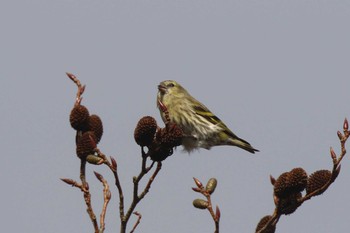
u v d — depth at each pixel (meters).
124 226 8.05
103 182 8.27
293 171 7.45
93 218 8.09
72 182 8.16
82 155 8.27
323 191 7.57
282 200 7.61
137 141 8.02
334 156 7.52
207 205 7.73
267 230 7.75
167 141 8.00
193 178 7.87
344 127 7.56
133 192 8.10
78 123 8.79
